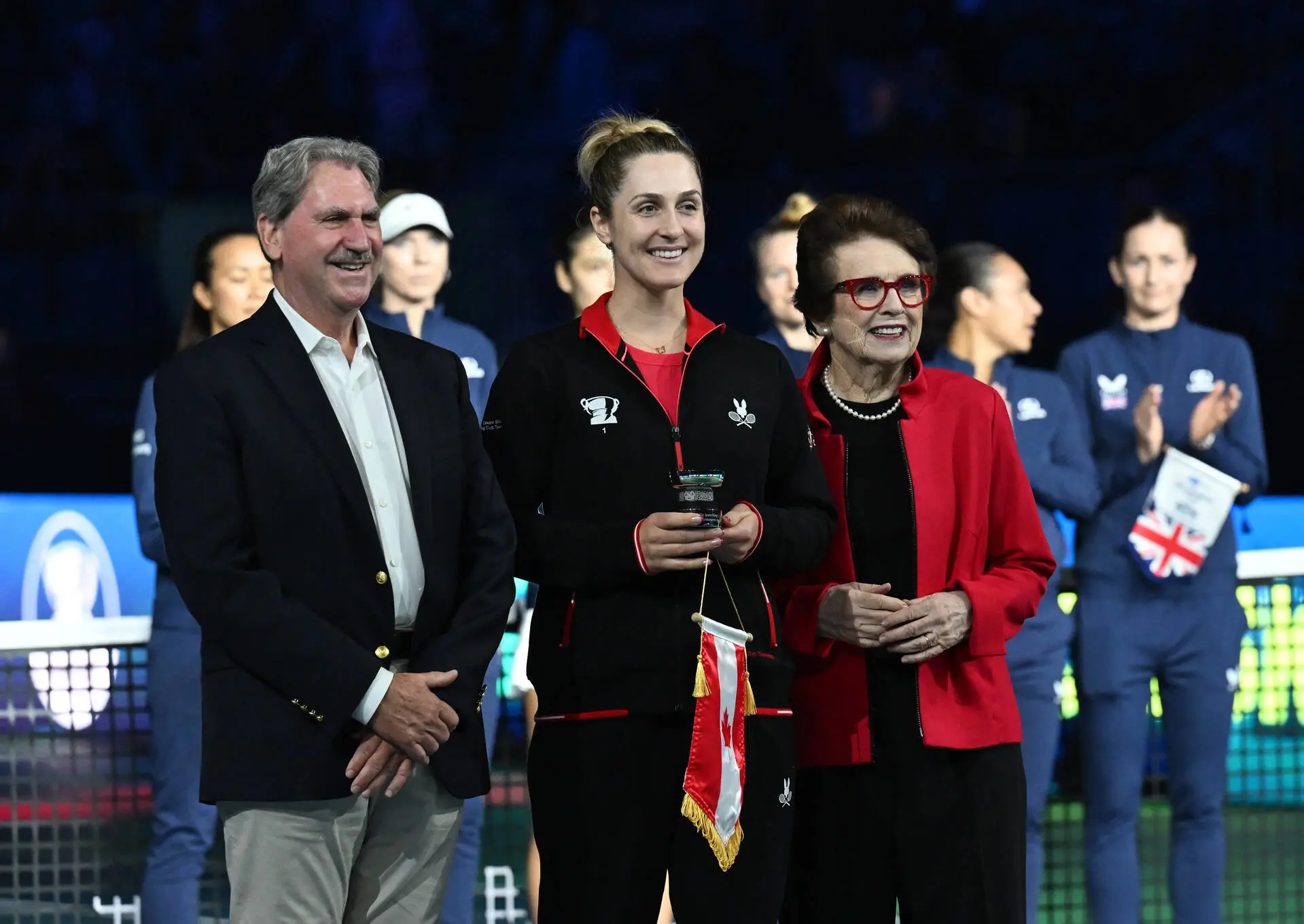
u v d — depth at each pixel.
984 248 17.50
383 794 10.06
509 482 10.83
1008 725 11.08
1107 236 29.67
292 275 10.17
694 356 10.83
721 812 10.13
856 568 11.17
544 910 10.46
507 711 17.05
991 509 11.49
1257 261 31.78
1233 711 16.81
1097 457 17.95
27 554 21.61
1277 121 33.16
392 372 10.41
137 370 32.09
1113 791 16.62
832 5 42.97
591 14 43.31
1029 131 42.22
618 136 10.88
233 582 9.59
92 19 41.91
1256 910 17.17
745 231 29.70
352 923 10.27
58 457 31.98
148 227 31.92
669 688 10.32
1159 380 17.94
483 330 26.19
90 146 41.28
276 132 42.41
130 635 15.73
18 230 31.81
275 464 9.80
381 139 42.47
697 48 43.22
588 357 10.73
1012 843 10.92
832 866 10.98
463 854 15.42
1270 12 40.56
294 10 42.66
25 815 16.66
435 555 10.14
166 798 15.17
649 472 10.45
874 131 42.06
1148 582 16.86
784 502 11.06
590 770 10.30
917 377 11.37
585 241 17.22
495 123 43.09
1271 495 30.17
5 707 16.97
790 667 10.81
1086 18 41.97
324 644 9.55
